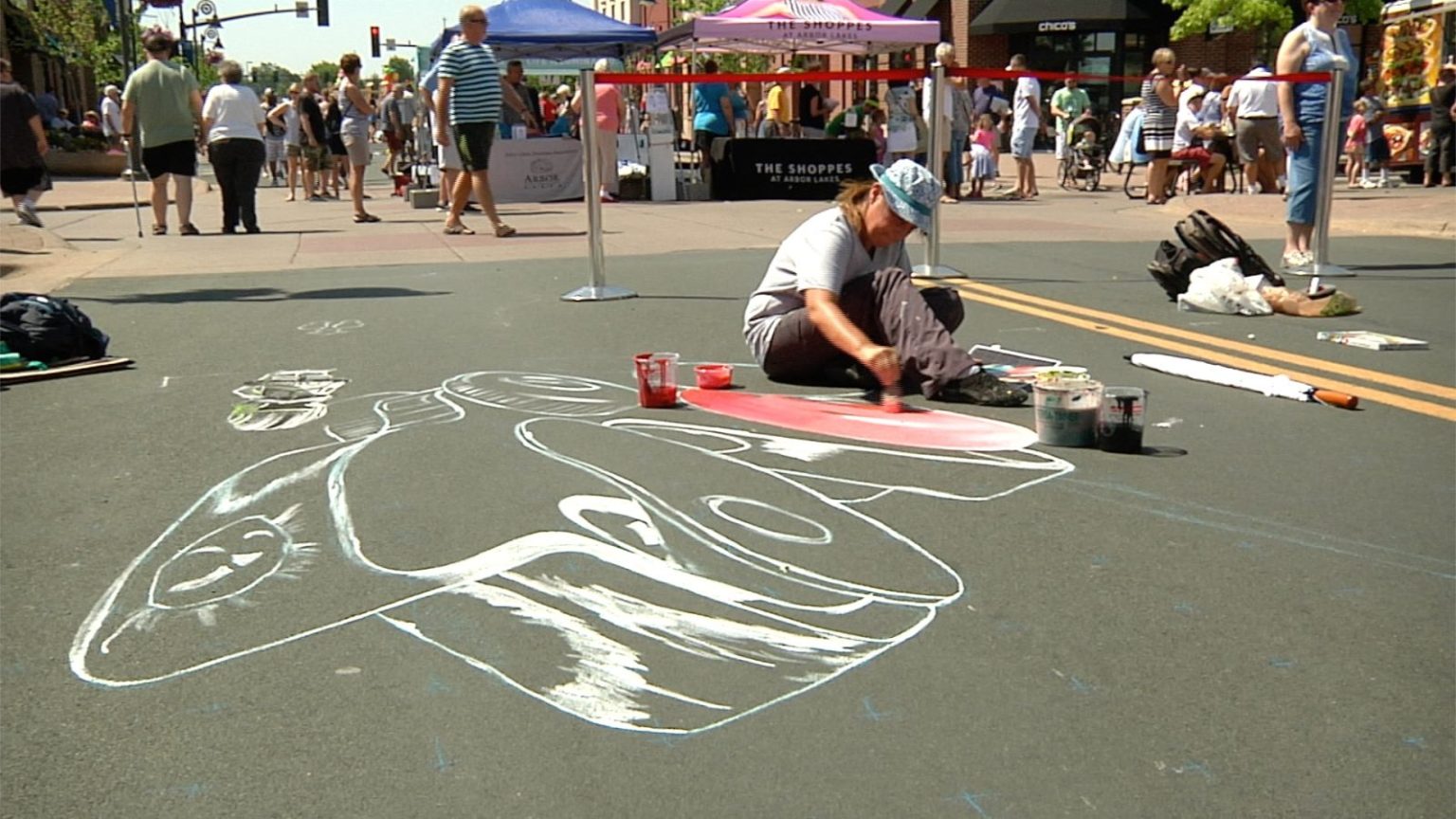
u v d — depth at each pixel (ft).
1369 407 15.48
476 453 13.33
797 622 9.32
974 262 29.96
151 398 15.92
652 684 8.42
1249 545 10.82
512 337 19.95
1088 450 13.48
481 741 7.75
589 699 8.24
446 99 34.65
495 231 35.50
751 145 53.83
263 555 10.61
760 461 12.98
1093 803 7.12
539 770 7.45
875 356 14.46
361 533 11.09
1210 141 52.75
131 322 21.33
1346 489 12.28
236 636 9.18
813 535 10.97
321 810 7.08
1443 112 56.29
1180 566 10.37
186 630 9.30
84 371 17.29
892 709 8.11
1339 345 19.27
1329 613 9.50
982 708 8.13
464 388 16.31
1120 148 57.00
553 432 14.11
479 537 10.91
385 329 20.62
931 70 26.81
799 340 16.05
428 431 14.21
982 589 9.91
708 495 11.95
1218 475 12.68
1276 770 7.43
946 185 52.80
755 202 52.08
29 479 12.67
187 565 10.48
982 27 98.37
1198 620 9.38
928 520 11.34
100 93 172.65
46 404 15.70
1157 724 7.94
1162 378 17.06
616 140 54.24
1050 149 102.99
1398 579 10.12
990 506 11.71
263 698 8.32
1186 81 52.75
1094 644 9.00
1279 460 13.21
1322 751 7.63
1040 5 96.84
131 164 36.94
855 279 15.74
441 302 23.29
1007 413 14.87
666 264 28.96
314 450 13.52
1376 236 36.17
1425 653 8.87
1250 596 9.79
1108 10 95.35
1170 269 23.27
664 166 54.13
